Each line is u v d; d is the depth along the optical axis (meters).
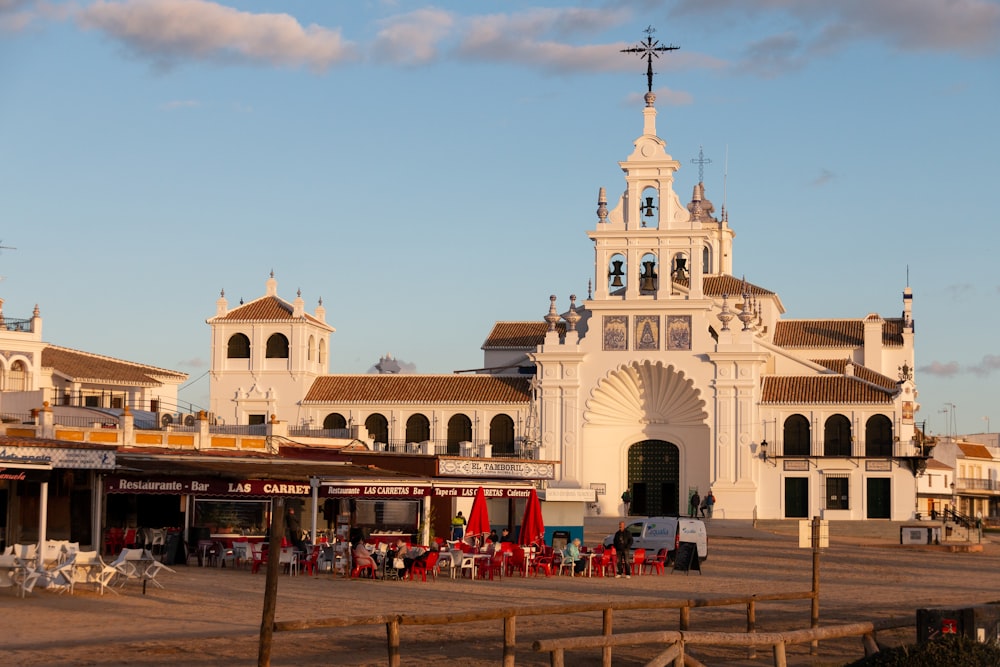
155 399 91.06
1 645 27.48
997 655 25.38
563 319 102.62
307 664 27.02
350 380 100.56
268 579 22.00
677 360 92.88
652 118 95.25
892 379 97.31
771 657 30.62
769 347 98.06
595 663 28.80
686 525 57.88
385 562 45.28
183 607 34.38
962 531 78.50
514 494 51.44
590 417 94.38
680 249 94.12
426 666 27.33
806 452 91.88
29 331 84.19
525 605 37.75
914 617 32.56
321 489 46.69
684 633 25.06
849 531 82.94
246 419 99.06
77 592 36.44
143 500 52.53
